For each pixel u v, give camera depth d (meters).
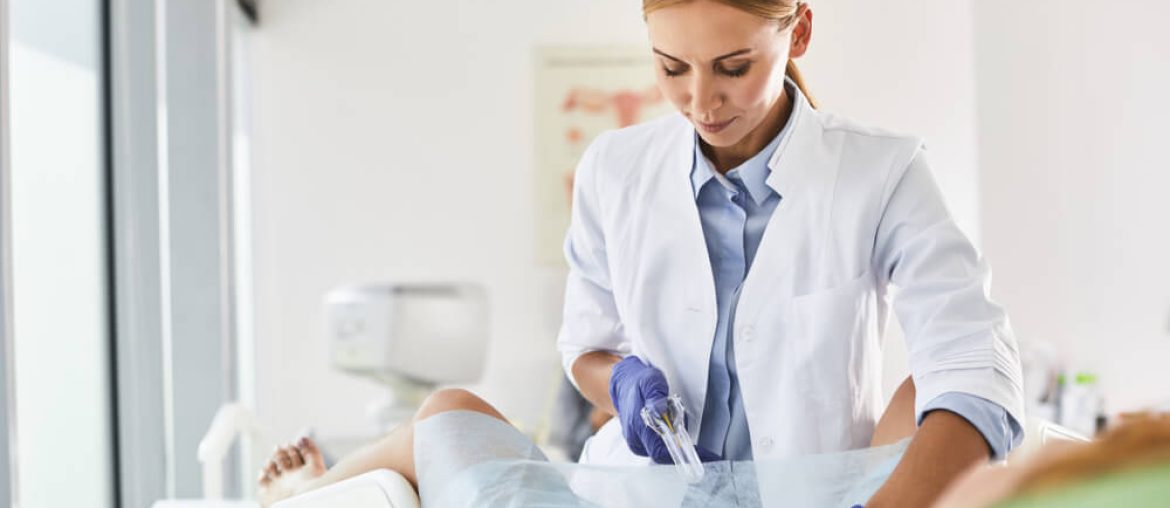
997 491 0.46
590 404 3.98
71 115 2.51
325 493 1.29
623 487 1.18
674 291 1.38
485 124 4.46
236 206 4.37
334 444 3.92
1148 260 3.94
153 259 2.85
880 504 1.06
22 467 2.20
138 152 2.83
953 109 4.29
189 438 3.35
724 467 1.19
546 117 4.46
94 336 2.68
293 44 4.42
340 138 4.43
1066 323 3.97
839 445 1.33
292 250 4.42
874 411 1.37
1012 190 3.97
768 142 1.34
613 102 4.46
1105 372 3.96
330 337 3.88
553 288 4.47
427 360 3.89
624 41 4.46
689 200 1.37
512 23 4.45
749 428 1.35
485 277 4.46
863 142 1.33
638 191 1.41
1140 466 0.41
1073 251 3.96
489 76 4.45
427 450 1.27
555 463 1.21
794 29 1.30
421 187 4.45
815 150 1.33
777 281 1.33
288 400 4.42
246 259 4.39
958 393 1.13
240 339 4.38
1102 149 3.95
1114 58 3.93
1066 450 0.44
